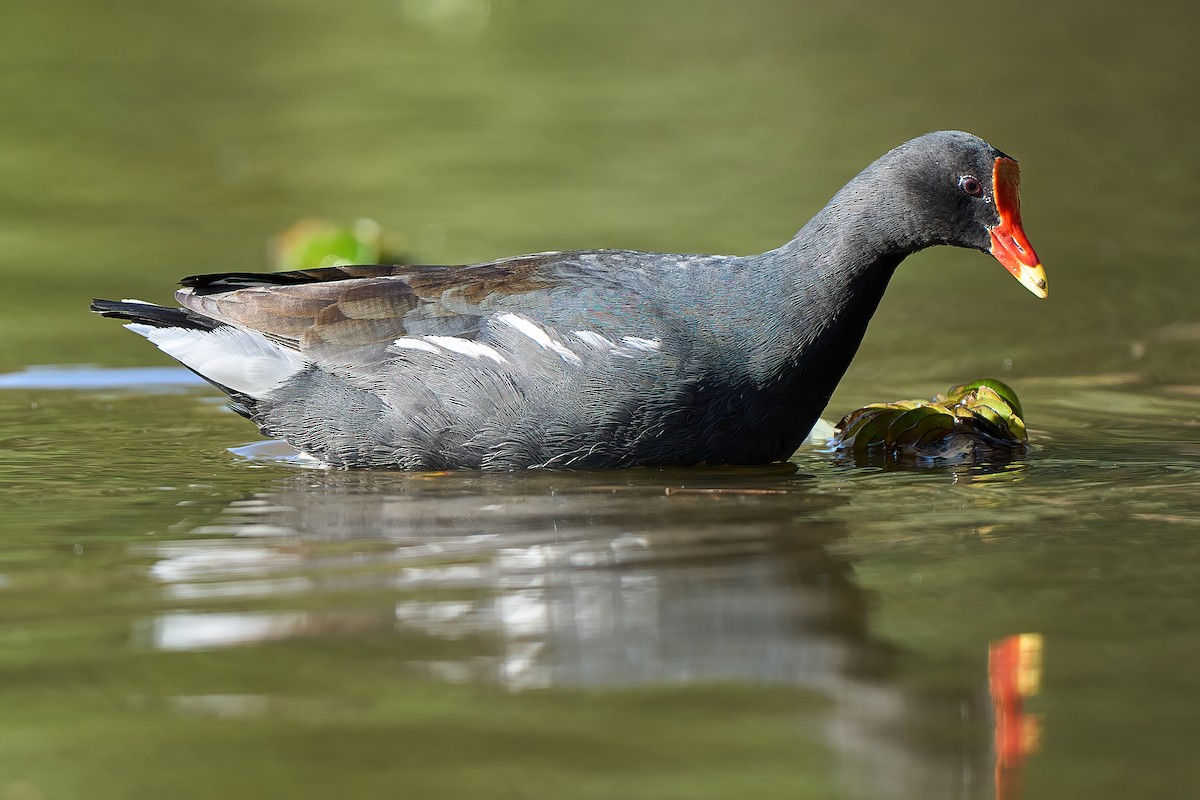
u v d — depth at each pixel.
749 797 5.99
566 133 23.88
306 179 21.69
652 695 6.99
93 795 6.02
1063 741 6.51
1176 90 26.14
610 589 8.41
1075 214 20.31
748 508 10.16
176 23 30.84
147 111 24.86
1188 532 9.46
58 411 13.27
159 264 18.09
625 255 11.63
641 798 5.98
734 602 8.23
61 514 10.05
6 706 6.84
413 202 20.47
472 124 24.44
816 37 30.30
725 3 33.31
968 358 15.32
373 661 7.38
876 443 12.02
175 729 6.62
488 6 33.53
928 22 31.33
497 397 11.08
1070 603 8.13
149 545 9.29
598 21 31.83
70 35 29.36
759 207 20.02
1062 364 15.02
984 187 11.45
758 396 11.12
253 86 26.48
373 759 6.32
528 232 18.95
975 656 7.43
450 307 11.44
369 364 11.40
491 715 6.77
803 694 6.99
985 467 11.46
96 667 7.29
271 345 11.64
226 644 7.58
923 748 6.44
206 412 13.38
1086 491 10.60
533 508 10.19
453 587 8.46
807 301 11.24
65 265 18.06
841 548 9.20
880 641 7.62
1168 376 14.50
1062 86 26.45
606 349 10.90
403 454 11.38
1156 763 6.29
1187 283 17.61
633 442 11.02
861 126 24.05
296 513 10.09
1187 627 7.74
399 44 29.86
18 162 22.34
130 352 15.20
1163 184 21.50
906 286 18.25
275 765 6.27
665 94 26.12
